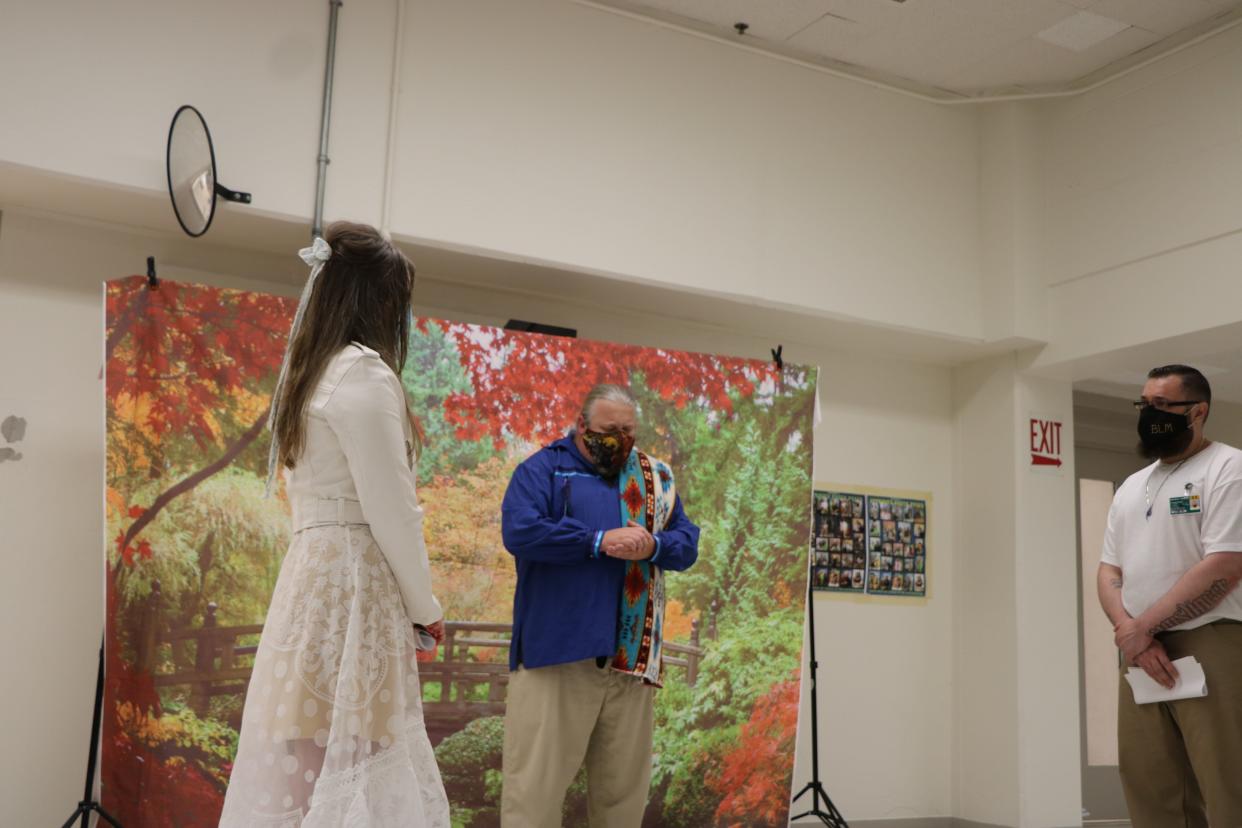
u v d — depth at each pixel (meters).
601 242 4.83
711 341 5.58
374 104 4.44
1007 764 5.64
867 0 4.95
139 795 3.84
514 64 4.75
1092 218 5.60
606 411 3.60
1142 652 3.46
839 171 5.53
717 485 4.81
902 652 5.89
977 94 5.83
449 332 4.46
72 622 4.11
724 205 5.16
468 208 4.56
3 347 4.11
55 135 3.87
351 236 2.22
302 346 2.15
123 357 3.95
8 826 3.92
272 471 2.18
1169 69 5.30
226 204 4.11
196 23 4.15
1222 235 4.99
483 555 4.41
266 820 1.92
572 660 3.33
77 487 4.17
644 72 5.05
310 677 2.00
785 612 4.88
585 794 4.38
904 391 6.14
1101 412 7.22
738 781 4.68
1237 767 3.27
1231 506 3.38
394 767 2.01
